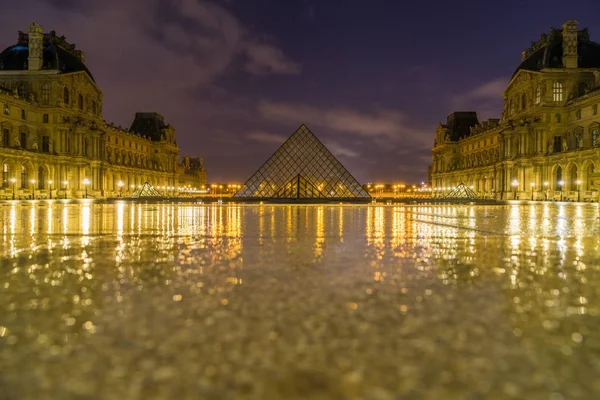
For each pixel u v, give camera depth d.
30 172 82.19
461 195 111.75
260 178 97.31
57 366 4.36
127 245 15.04
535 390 3.80
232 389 3.88
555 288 7.92
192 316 6.08
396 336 5.23
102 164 104.56
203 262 11.16
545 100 89.38
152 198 98.25
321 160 97.75
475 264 10.81
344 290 7.78
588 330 5.41
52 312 6.28
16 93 83.56
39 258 11.80
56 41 97.94
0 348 4.83
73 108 95.75
